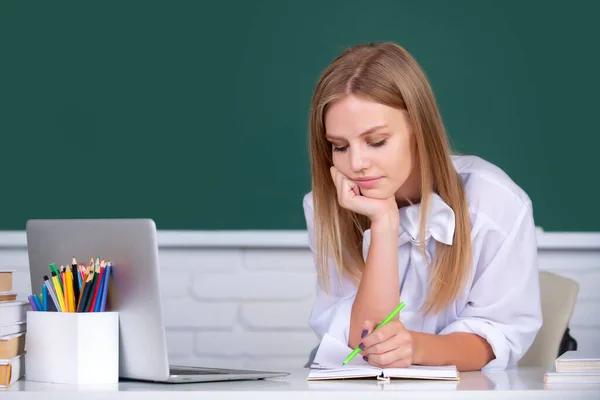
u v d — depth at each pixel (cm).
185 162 364
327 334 199
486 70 361
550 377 163
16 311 176
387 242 205
